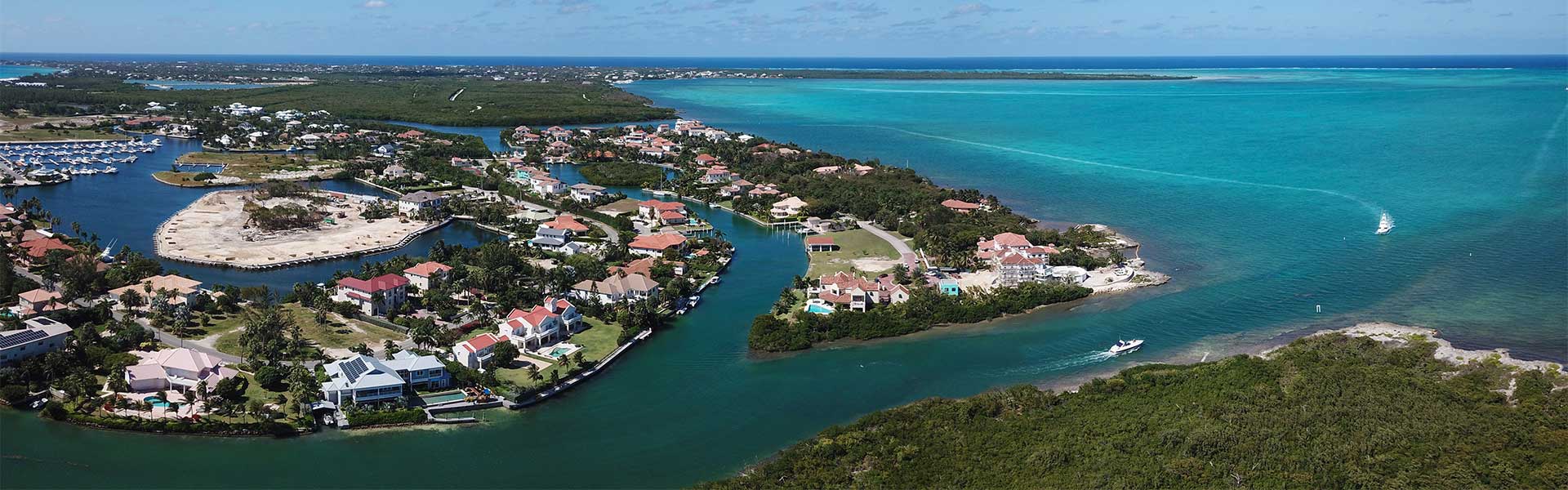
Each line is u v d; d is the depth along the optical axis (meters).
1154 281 181.25
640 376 134.62
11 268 170.88
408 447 110.88
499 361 132.25
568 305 148.88
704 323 158.88
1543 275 182.88
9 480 100.56
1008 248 198.50
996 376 134.75
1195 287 178.25
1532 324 153.38
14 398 116.12
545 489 102.31
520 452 110.62
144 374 120.19
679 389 129.88
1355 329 151.38
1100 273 186.62
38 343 128.12
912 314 157.00
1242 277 185.25
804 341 146.12
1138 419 113.62
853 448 107.81
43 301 149.75
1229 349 144.88
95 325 146.38
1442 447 104.12
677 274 184.25
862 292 162.50
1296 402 116.75
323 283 174.75
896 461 104.88
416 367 123.06
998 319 159.88
